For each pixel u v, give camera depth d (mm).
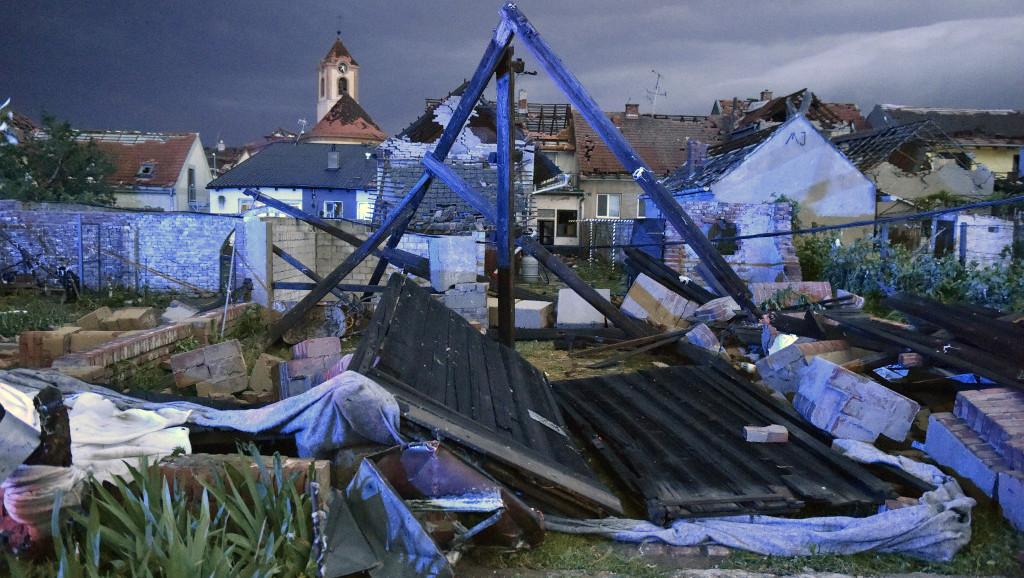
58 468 2852
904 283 13438
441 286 10797
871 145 26281
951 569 3701
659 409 6258
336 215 37062
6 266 18188
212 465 3080
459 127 8109
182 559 2484
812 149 21844
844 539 3793
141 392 5066
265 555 2715
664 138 37875
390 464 3475
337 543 2920
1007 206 22000
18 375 4668
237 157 58656
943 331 6570
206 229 18844
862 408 5395
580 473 4480
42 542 2789
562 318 10914
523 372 6648
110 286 17828
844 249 15773
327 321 10047
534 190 26188
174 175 37156
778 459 5035
